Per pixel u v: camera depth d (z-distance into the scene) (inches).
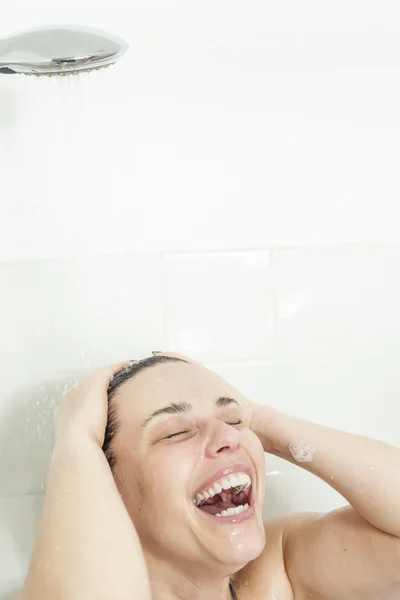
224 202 44.0
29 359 42.9
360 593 33.8
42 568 26.1
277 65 43.5
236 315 44.8
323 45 43.8
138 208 43.2
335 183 45.1
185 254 43.9
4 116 41.3
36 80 41.2
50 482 29.0
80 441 30.7
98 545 26.5
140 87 42.3
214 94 43.1
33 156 41.9
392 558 31.9
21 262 42.4
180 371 34.3
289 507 46.1
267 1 42.8
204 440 31.4
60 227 42.6
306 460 34.3
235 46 42.8
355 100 44.8
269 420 35.9
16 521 43.5
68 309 43.1
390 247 46.1
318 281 45.4
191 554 30.8
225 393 34.1
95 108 42.1
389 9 44.1
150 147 42.9
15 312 42.6
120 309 43.6
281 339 45.5
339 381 46.4
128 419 32.4
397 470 32.4
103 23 41.5
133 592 25.9
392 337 46.8
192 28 42.3
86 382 34.9
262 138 44.0
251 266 44.6
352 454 33.2
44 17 40.9
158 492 30.6
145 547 31.8
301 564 35.1
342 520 34.5
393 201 45.9
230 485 31.0
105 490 28.5
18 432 43.1
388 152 45.6
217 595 33.4
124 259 43.3
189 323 44.3
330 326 45.9
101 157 42.5
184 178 43.4
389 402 47.3
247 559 30.0
